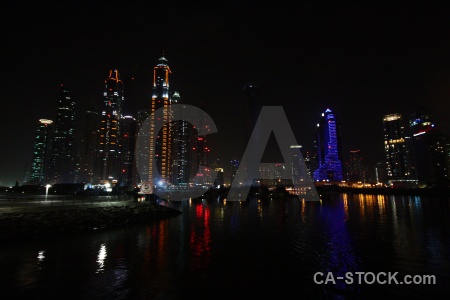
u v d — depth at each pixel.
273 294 19.55
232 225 51.38
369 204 108.94
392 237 38.66
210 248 32.34
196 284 21.16
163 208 69.88
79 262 26.33
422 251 30.81
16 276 22.45
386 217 63.00
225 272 23.86
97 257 28.08
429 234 40.81
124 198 72.94
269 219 61.09
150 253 29.83
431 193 183.88
